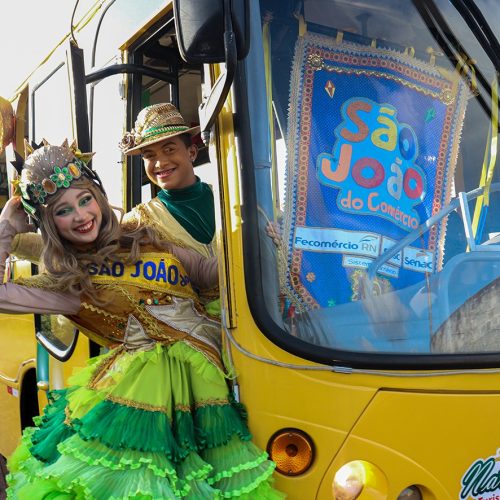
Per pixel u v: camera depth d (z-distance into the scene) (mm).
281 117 2244
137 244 2174
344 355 2043
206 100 2178
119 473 1873
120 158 3078
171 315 2156
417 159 2416
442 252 2396
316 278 2197
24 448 2340
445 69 2482
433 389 2082
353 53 2369
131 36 2988
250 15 2152
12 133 3514
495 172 2529
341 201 2279
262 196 2143
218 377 2086
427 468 2070
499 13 2529
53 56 3719
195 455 1979
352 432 2025
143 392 2012
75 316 2217
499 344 2359
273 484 2031
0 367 4648
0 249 2227
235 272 2100
